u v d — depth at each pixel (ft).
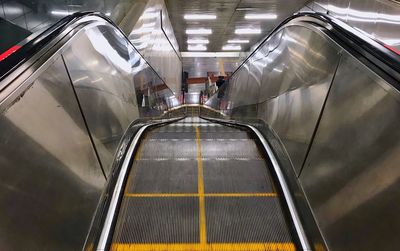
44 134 4.54
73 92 5.96
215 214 6.26
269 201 6.75
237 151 9.51
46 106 4.78
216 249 5.43
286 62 10.25
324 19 7.58
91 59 7.58
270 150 9.10
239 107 19.29
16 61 4.43
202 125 19.19
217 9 36.47
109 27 9.66
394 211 3.77
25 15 15.40
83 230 5.08
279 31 11.96
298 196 6.49
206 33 49.80
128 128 10.06
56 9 16.85
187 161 8.47
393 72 4.36
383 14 19.19
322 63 6.92
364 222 4.26
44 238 4.00
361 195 4.48
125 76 11.27
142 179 7.55
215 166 8.25
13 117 3.92
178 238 5.64
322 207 5.42
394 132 4.08
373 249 3.97
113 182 7.00
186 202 6.61
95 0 19.58
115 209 6.21
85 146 5.96
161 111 22.66
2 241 3.34
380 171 4.19
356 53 5.44
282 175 7.55
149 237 5.65
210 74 67.56
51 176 4.49
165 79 36.86
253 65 16.78
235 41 56.54
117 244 5.49
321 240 5.17
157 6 28.66
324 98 6.48
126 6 22.59
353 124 5.10
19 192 3.74
